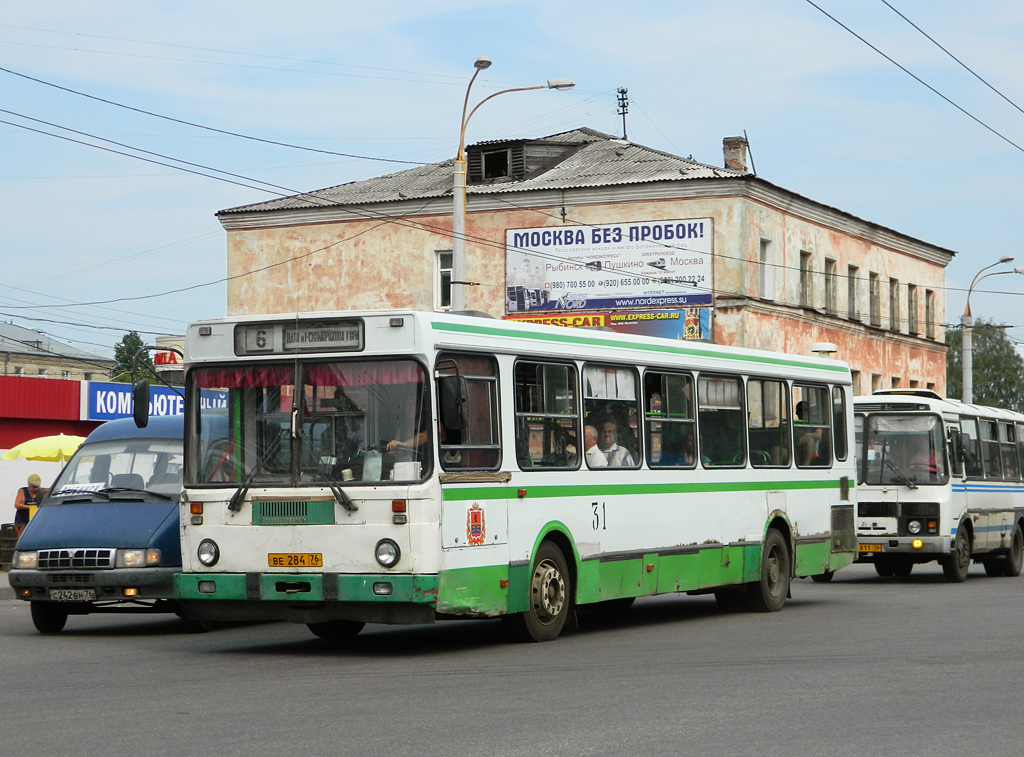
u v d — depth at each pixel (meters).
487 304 43.88
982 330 101.75
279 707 9.39
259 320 12.77
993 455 26.70
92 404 33.53
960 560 24.27
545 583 13.56
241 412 12.77
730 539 16.61
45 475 31.23
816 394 18.89
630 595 14.80
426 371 12.17
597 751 7.73
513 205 43.59
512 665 11.69
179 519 13.68
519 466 13.24
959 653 12.45
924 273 56.38
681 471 15.77
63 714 9.19
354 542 12.14
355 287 46.22
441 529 12.09
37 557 14.50
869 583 24.00
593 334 14.58
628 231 42.19
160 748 7.91
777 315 43.12
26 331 88.81
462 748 7.82
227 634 14.98
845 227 48.53
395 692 10.07
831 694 9.88
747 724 8.62
